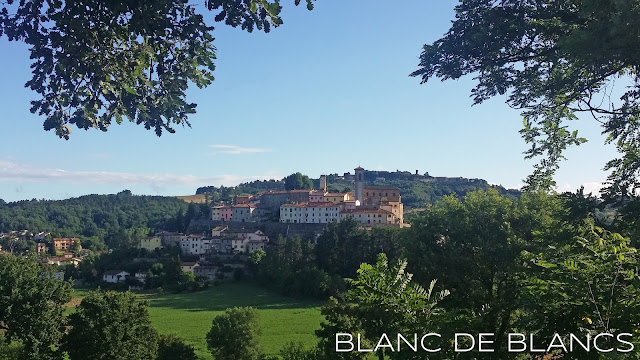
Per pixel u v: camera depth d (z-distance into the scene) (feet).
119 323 136.46
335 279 332.80
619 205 34.78
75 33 24.17
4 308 132.05
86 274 426.10
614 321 27.04
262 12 25.43
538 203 99.86
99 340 133.69
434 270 98.17
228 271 431.43
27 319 130.82
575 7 34.71
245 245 474.90
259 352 177.06
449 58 38.17
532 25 35.12
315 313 281.33
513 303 43.21
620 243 27.91
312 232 477.36
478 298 88.84
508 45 36.68
